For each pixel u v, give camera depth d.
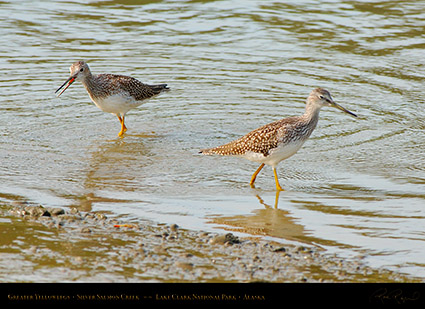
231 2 28.05
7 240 10.67
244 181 14.22
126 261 10.02
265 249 10.60
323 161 15.31
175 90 20.27
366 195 13.28
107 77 17.36
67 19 26.09
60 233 11.03
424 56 22.50
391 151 15.88
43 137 16.56
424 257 10.43
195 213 12.30
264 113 18.69
